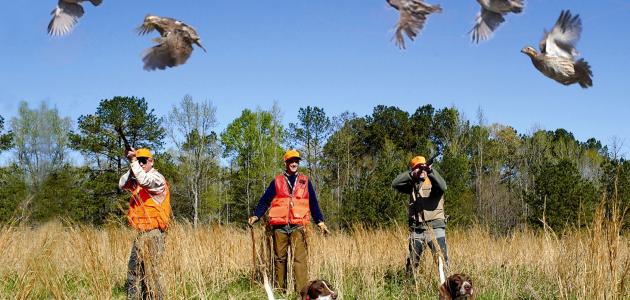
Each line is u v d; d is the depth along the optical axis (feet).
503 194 98.22
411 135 183.42
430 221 26.53
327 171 167.32
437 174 26.30
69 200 101.65
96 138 117.50
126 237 28.09
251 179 151.12
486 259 30.63
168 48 12.53
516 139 172.24
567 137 205.36
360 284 26.53
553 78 13.28
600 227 20.15
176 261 21.48
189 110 135.44
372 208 59.21
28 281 21.01
